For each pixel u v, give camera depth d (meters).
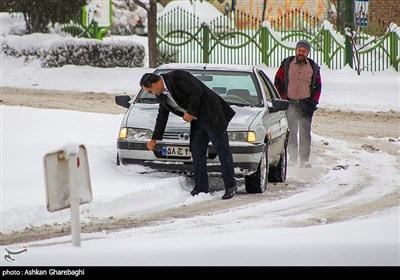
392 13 82.19
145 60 80.06
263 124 30.08
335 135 46.75
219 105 28.00
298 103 36.22
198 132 28.33
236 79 32.09
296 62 36.22
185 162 29.33
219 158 28.42
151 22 72.38
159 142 29.42
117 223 24.42
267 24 69.75
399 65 63.72
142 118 30.23
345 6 65.12
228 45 71.81
